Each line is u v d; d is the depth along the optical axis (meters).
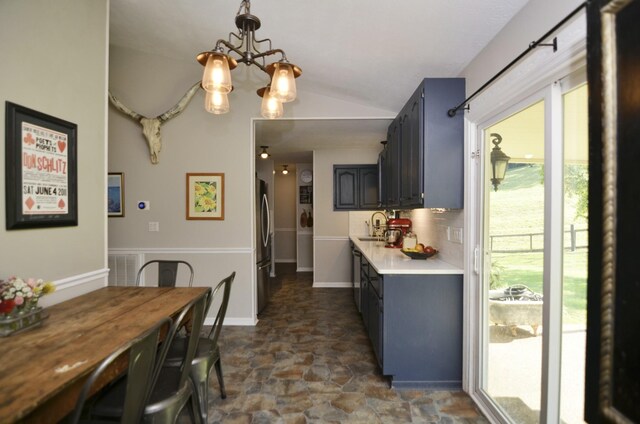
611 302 0.80
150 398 1.39
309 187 6.91
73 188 1.96
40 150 1.74
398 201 3.21
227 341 3.17
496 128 1.98
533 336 1.66
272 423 1.94
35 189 1.71
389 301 2.33
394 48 2.24
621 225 0.77
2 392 0.91
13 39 1.60
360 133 4.27
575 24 1.27
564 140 1.43
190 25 2.71
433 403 2.16
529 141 1.67
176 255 3.66
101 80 2.21
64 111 1.91
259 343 3.12
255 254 3.79
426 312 2.34
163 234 3.65
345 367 2.64
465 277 2.26
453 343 2.34
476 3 1.64
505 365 1.91
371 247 3.72
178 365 1.71
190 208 3.64
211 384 2.38
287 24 2.21
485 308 2.12
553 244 1.46
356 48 2.37
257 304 3.89
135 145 3.62
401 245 3.69
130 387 1.03
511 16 1.69
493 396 2.04
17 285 1.36
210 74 1.63
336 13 1.99
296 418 1.99
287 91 1.75
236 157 3.63
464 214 2.27
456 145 2.30
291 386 2.35
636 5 0.72
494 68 1.89
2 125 1.55
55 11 1.84
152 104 3.62
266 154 5.24
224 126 3.62
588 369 0.88
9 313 1.33
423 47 2.14
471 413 2.05
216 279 3.67
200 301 1.54
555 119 1.44
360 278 3.66
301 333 3.38
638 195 0.73
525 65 1.58
